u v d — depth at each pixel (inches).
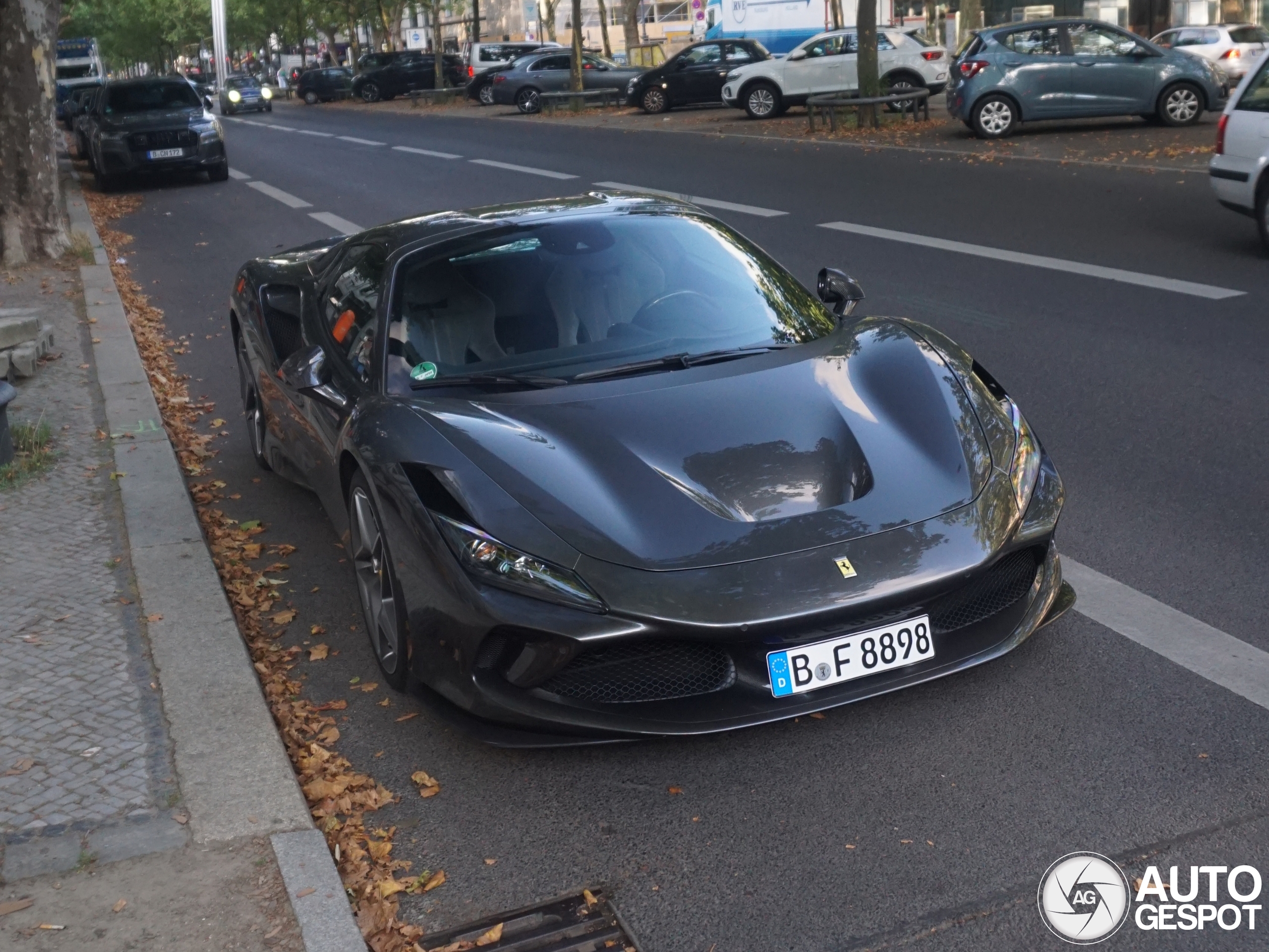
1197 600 158.6
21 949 103.0
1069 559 175.0
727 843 116.8
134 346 332.2
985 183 561.3
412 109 1558.8
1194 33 1103.0
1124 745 127.0
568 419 141.4
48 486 219.8
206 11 3339.1
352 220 593.9
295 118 1565.0
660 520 127.3
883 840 115.3
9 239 483.8
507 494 130.0
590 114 1214.9
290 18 2815.0
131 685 147.3
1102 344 289.1
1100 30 737.6
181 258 516.1
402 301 167.0
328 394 156.6
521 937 106.3
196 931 104.4
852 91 893.8
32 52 478.3
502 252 174.9
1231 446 215.8
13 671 152.1
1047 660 145.6
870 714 137.0
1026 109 734.5
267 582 182.7
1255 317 302.4
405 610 134.7
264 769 128.2
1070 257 393.4
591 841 118.7
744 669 124.4
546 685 125.9
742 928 105.3
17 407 273.0
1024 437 144.2
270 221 609.0
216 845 115.9
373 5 2367.1
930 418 142.8
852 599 121.7
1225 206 390.6
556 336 161.8
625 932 106.0
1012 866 110.3
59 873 112.7
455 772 132.0
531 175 722.2
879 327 168.4
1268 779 119.6
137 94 813.9
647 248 177.8
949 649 131.6
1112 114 740.0
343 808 125.1
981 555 127.4
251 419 234.1
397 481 135.4
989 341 301.4
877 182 592.7
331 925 104.6
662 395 146.3
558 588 122.1
